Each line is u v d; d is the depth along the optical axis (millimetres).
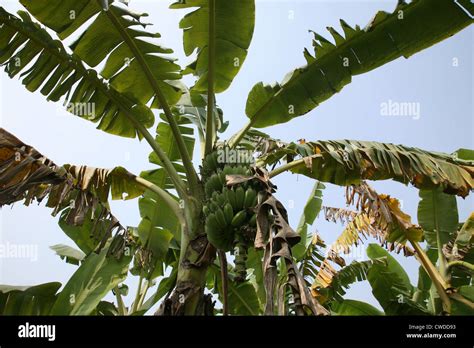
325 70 4195
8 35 3627
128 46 3938
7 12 3516
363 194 4570
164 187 5336
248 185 3152
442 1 3699
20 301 4012
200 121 4941
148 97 4348
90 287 4070
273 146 4543
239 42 4180
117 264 4254
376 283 6102
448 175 3852
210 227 3033
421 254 5297
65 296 4004
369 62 4082
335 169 4148
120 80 4191
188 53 4250
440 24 3820
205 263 3410
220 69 4367
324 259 6207
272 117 4492
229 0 3896
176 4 3932
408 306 5633
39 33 3670
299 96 4336
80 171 3887
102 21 3756
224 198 3131
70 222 3590
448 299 5129
